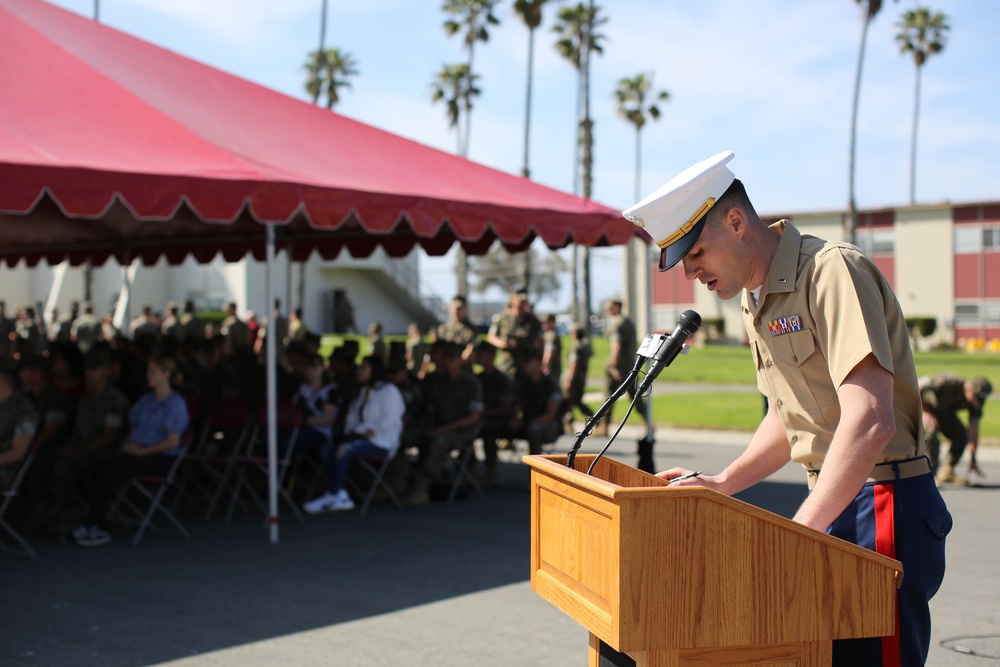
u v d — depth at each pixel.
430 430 9.53
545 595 2.53
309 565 6.89
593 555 2.22
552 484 2.49
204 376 10.27
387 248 13.41
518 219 8.90
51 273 33.28
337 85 47.31
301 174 7.76
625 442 14.18
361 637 5.23
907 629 2.52
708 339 48.50
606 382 14.49
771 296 2.59
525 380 10.52
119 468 7.62
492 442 10.43
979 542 7.42
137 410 7.98
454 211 8.40
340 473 9.01
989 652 4.90
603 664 2.48
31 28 9.32
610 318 14.57
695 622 2.10
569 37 43.62
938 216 45.88
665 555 2.08
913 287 46.44
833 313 2.44
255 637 5.22
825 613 2.19
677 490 2.08
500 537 7.86
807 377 2.58
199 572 6.69
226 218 7.07
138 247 15.78
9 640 5.17
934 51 59.62
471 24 47.34
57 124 7.42
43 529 8.23
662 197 2.47
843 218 46.19
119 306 26.05
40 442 7.81
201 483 10.35
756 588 2.14
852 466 2.30
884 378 2.37
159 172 6.82
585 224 9.45
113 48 10.09
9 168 6.22
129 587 6.29
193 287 35.88
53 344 10.35
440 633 5.30
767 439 2.92
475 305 61.84
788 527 2.15
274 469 7.73
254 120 9.38
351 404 9.30
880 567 2.22
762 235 2.59
